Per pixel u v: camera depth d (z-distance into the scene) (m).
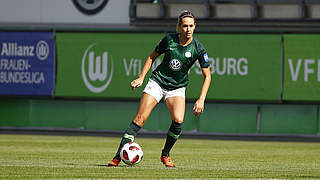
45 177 18.36
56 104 49.03
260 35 46.44
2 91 48.09
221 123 47.69
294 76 46.28
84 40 47.66
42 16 51.09
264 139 47.59
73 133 48.78
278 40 46.28
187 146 38.84
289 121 47.50
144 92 20.20
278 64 46.34
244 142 44.25
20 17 51.19
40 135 47.28
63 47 47.72
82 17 51.00
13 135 46.72
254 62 46.44
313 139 47.31
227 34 46.47
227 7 51.34
